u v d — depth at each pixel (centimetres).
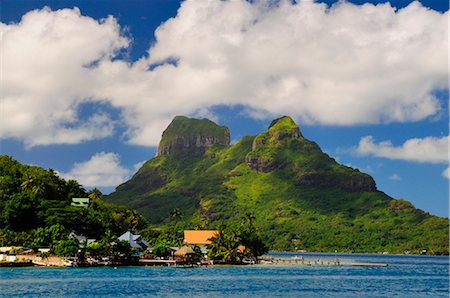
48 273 17925
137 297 12712
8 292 12988
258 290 14638
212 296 13188
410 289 16088
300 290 14938
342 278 19812
